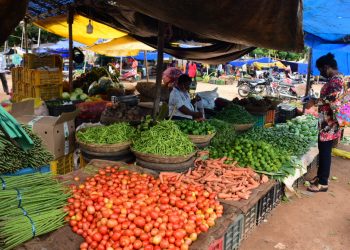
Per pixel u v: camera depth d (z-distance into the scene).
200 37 6.83
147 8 2.84
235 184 3.74
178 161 3.82
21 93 7.56
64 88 8.59
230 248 3.34
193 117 5.65
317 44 8.61
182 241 2.57
